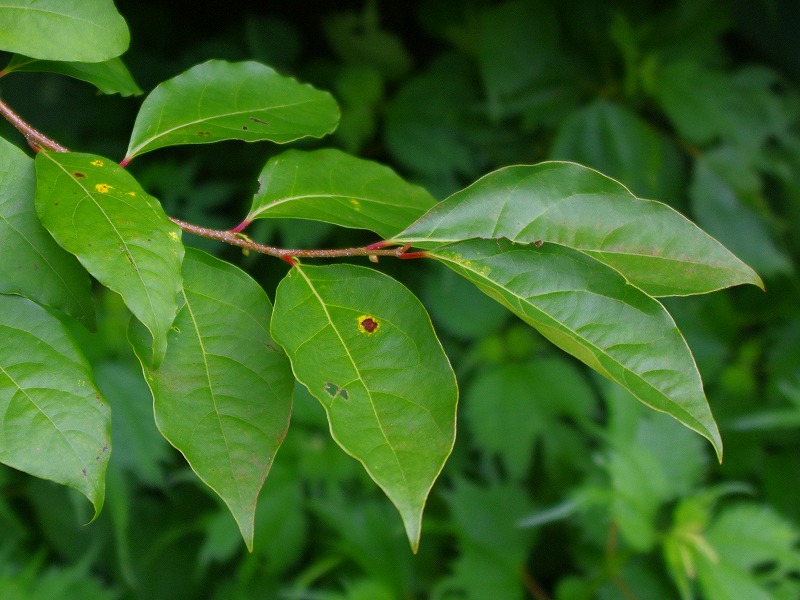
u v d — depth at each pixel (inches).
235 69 26.8
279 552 48.1
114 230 22.9
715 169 53.9
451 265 24.0
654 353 23.4
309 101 27.0
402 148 53.9
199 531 52.3
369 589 45.3
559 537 53.5
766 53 57.7
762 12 56.1
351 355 23.2
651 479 44.1
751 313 59.0
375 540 47.7
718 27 55.8
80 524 47.6
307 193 25.9
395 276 54.1
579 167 24.9
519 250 24.1
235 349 23.7
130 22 59.2
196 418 23.3
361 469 49.8
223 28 60.7
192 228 24.1
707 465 48.5
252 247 24.1
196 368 23.5
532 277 24.0
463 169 54.2
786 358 57.0
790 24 55.9
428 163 53.7
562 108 54.9
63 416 23.0
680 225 24.6
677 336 23.5
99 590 47.5
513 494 49.5
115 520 44.3
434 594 45.8
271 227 51.7
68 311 23.5
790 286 57.5
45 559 51.4
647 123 53.7
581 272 23.9
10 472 49.4
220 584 49.9
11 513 48.7
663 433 46.3
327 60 58.7
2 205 23.6
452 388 23.0
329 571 50.3
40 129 55.4
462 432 54.1
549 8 54.7
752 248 53.8
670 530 42.8
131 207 23.2
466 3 55.6
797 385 55.8
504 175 24.7
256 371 23.6
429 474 22.2
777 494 54.7
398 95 55.3
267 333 23.9
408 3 59.6
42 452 22.8
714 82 54.2
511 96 54.6
